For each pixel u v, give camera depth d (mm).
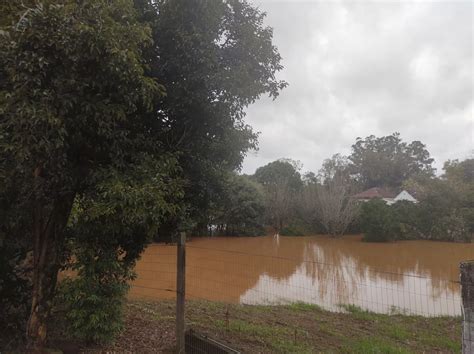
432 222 34719
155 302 8750
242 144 6176
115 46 3676
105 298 4949
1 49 3510
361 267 18344
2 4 4016
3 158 3791
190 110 5098
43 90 3533
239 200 37906
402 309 10336
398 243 32469
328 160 58906
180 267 5512
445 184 36000
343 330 7789
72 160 4414
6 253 5309
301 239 35812
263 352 5711
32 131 3459
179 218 5070
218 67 4859
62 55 3631
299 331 7250
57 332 5316
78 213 4746
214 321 7324
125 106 4098
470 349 3303
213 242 32750
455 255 24047
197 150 5469
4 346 4977
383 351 6238
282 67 5355
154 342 5730
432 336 7703
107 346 5219
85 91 3928
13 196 4609
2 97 3557
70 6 3564
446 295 12000
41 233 4812
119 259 5344
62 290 4887
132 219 3947
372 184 69188
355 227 39094
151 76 4875
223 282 13500
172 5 4613
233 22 5051
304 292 12250
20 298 5484
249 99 5070
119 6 4047
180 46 4676
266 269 16703
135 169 4324
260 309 9148
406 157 68312
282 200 41531
